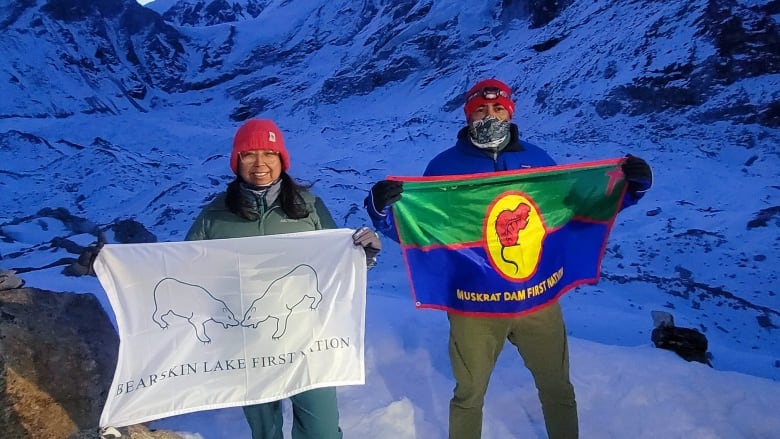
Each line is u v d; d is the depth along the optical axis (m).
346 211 17.45
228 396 2.72
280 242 2.78
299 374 2.77
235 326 2.77
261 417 2.94
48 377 3.02
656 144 27.75
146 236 14.23
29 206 21.66
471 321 2.85
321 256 2.81
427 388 3.99
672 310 10.25
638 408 3.57
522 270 2.86
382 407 3.70
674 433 3.30
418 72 55.78
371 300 6.29
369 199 2.67
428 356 4.45
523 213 2.89
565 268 3.00
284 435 3.39
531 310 2.85
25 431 2.79
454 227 2.87
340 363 2.81
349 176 23.31
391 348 4.59
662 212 17.06
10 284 3.36
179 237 15.84
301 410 2.82
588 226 3.03
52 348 3.14
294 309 2.80
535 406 3.71
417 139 31.25
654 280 11.90
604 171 2.94
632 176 2.84
